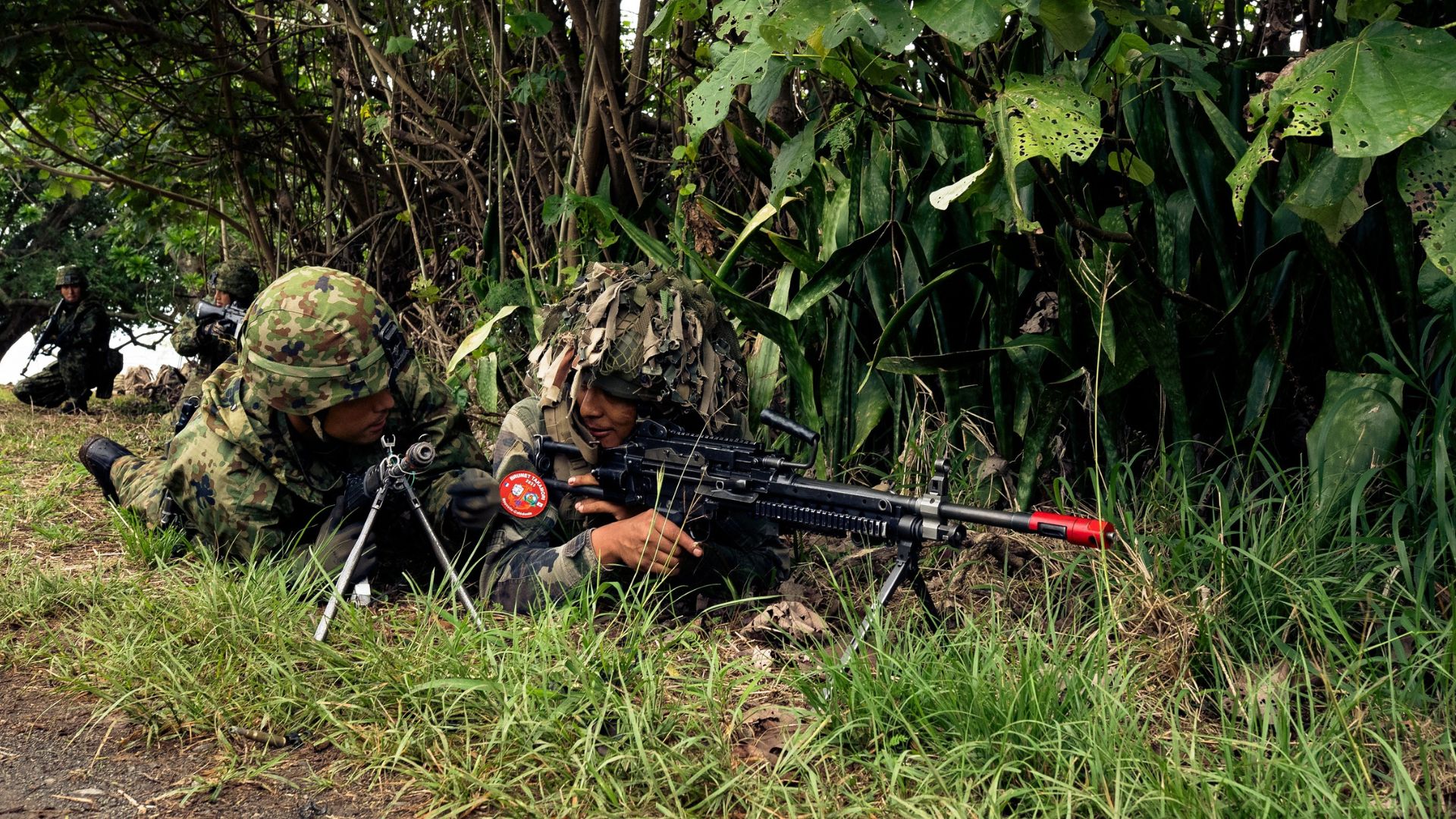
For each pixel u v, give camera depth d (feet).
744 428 10.80
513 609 9.81
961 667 7.82
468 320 18.20
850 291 12.30
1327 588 8.88
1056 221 11.38
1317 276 10.73
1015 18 11.46
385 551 11.16
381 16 19.56
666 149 16.70
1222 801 6.33
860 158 12.82
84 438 21.88
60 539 13.01
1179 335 11.45
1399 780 6.32
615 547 9.50
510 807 6.70
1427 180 8.18
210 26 22.04
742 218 13.69
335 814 6.86
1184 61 9.97
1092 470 11.57
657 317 9.84
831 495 8.86
